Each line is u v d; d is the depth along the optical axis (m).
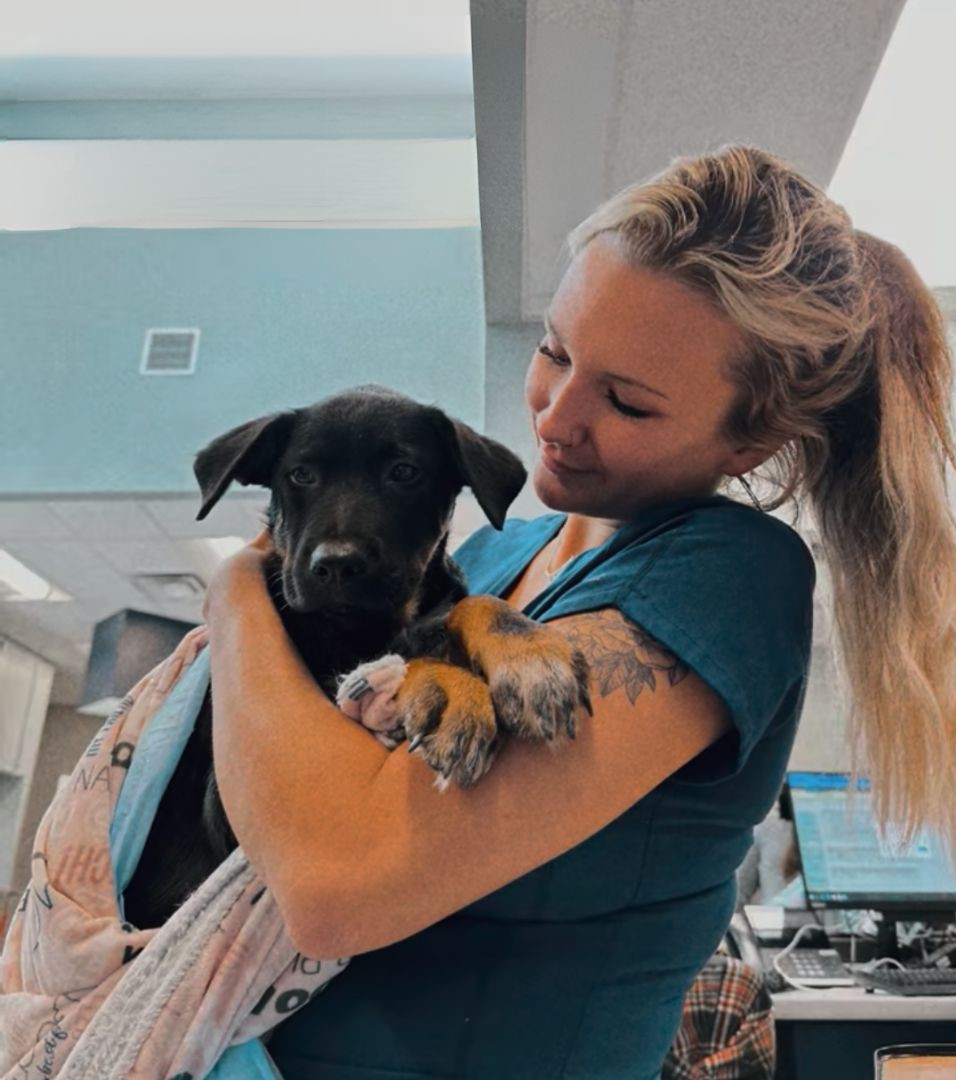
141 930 1.28
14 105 4.44
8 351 4.80
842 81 2.46
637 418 1.18
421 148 4.46
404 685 1.00
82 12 3.90
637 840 1.07
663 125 2.67
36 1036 1.17
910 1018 2.35
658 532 1.18
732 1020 2.21
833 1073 2.36
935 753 1.29
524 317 3.91
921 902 2.82
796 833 2.92
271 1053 1.08
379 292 4.84
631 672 1.00
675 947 1.12
